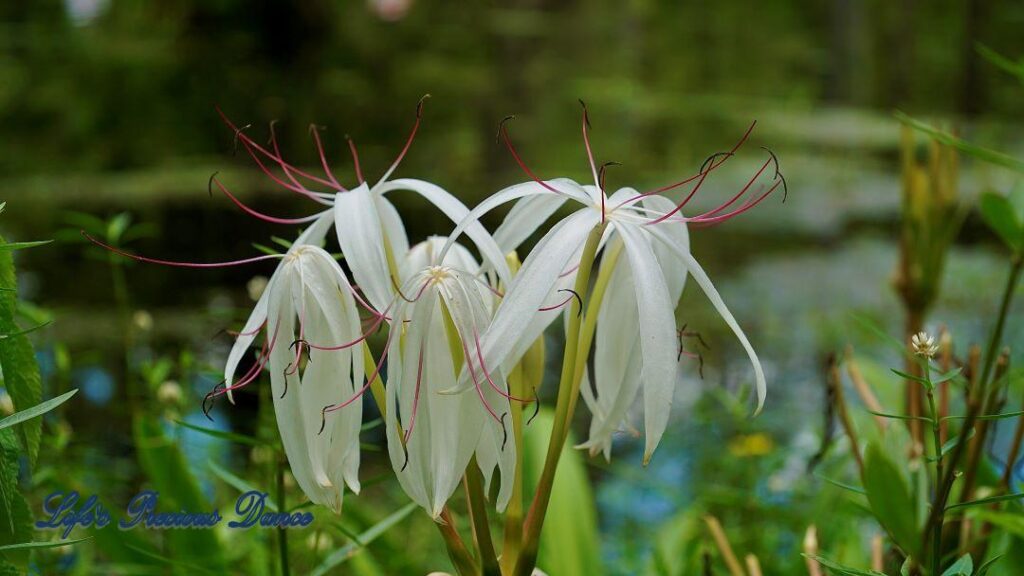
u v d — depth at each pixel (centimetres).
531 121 877
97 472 132
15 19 802
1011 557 114
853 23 1345
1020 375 112
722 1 1494
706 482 183
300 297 92
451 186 721
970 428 98
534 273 91
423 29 909
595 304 97
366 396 269
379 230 93
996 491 112
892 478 108
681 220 95
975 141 905
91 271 463
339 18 826
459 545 95
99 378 231
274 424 117
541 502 95
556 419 95
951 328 364
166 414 129
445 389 92
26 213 560
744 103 1247
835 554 125
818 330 383
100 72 770
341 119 821
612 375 99
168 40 793
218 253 511
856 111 1236
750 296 452
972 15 1123
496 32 876
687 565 129
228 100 777
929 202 140
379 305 92
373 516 157
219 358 215
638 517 180
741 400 155
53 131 758
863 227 625
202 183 625
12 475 98
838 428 175
